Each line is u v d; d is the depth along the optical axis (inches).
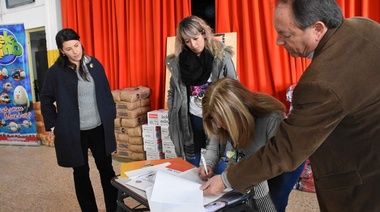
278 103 50.8
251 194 44.0
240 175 39.1
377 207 34.5
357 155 34.2
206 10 133.0
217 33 119.7
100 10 150.2
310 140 32.4
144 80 145.9
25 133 174.1
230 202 41.4
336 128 34.4
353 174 35.0
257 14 111.8
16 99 171.0
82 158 80.1
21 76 168.9
